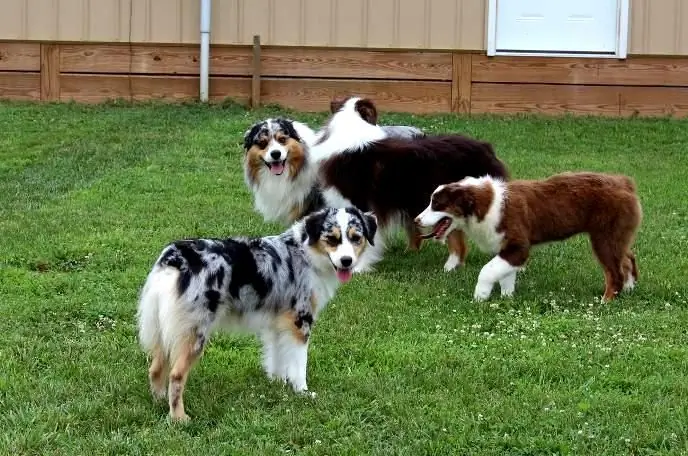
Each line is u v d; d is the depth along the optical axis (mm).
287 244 6836
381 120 12828
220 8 13344
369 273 9695
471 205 9281
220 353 7680
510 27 13367
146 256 9711
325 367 7520
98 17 13422
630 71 13195
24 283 9281
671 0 13172
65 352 7609
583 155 12070
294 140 10023
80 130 12414
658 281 9508
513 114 13250
